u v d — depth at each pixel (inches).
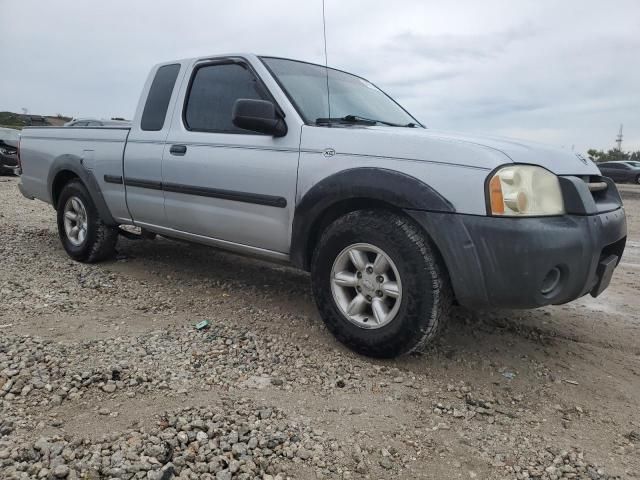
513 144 125.9
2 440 89.5
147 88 191.6
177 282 193.8
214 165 159.3
